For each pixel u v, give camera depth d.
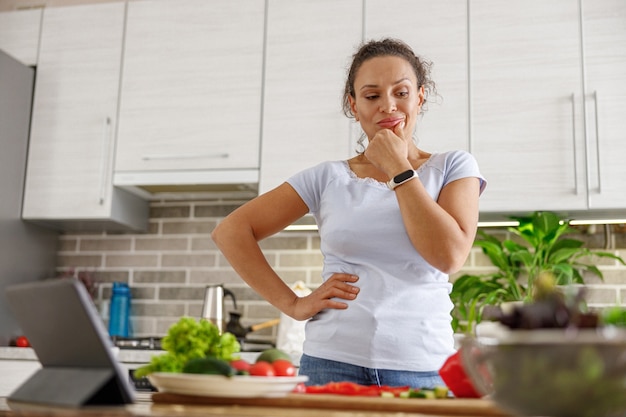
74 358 0.99
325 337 1.53
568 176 2.71
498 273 3.03
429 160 1.66
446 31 2.93
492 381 0.82
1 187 3.12
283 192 1.73
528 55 2.84
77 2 3.49
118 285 3.37
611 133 2.71
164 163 3.12
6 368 2.82
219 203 3.44
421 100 1.81
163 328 3.37
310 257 3.26
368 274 1.55
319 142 2.97
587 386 0.75
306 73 3.04
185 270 3.40
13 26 3.41
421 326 1.50
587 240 3.03
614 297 2.95
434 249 1.46
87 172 3.19
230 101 3.10
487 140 2.80
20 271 3.23
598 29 2.80
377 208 1.57
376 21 3.01
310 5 3.10
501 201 2.75
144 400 1.17
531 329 0.80
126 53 3.26
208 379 1.01
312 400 1.04
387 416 0.90
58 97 3.29
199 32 3.20
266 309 3.28
